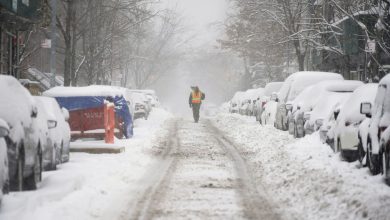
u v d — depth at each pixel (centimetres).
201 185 2538
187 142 4612
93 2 6931
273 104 6028
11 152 2027
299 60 8388
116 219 1867
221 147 4212
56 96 4141
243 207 2069
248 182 2620
